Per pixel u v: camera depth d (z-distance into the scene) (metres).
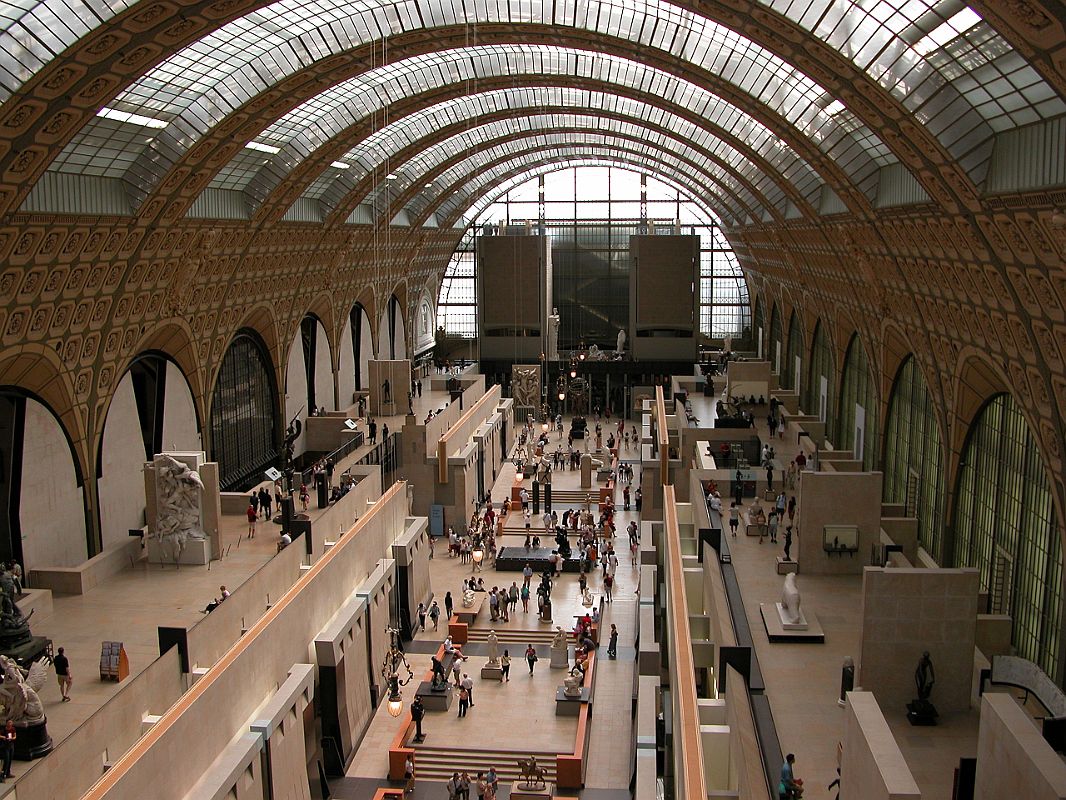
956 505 31.84
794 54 24.48
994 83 19.31
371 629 34.00
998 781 14.27
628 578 45.12
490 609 40.97
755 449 42.78
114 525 34.59
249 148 36.03
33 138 22.97
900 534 33.00
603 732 32.28
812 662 21.70
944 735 18.83
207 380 42.09
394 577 38.53
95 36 21.52
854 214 32.62
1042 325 21.92
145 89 27.20
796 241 48.59
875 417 42.94
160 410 38.62
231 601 26.59
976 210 22.05
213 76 29.25
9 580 23.75
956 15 18.64
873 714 14.48
